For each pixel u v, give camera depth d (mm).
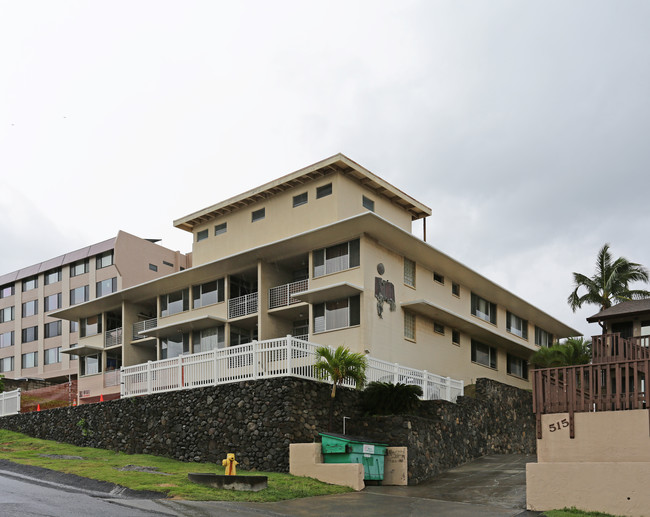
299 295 31062
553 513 14289
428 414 23734
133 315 43094
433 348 34562
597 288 55000
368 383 23016
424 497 17484
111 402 25750
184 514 13695
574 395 15312
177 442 22812
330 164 35594
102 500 14844
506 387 29875
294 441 20094
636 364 14734
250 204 40062
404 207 41000
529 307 42625
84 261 63094
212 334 37219
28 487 16156
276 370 21062
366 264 30625
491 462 24312
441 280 36562
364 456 19328
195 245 42750
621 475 14227
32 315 67062
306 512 14742
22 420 30469
